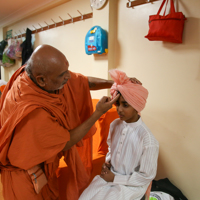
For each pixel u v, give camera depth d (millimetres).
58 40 2871
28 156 926
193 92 1408
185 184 1538
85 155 1456
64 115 1098
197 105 1396
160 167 1691
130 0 1773
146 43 1680
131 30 1800
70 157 1156
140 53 1740
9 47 3695
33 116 924
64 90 1145
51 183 1182
